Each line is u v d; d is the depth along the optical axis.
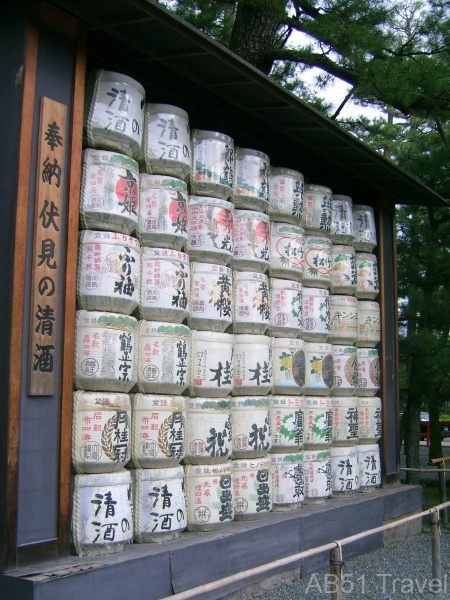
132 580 4.30
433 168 9.87
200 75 5.57
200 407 5.44
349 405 7.34
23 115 4.21
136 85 5.11
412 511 7.82
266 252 6.29
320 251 7.12
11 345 4.03
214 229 5.74
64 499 4.29
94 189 4.80
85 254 4.73
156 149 5.36
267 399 6.11
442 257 9.65
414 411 10.16
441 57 8.96
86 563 4.19
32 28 4.32
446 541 7.52
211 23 10.23
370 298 8.02
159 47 5.12
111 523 4.50
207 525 5.27
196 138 5.84
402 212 10.59
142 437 4.96
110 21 4.71
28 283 4.18
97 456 4.52
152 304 5.14
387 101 8.37
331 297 7.47
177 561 4.66
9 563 3.93
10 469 3.96
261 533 5.46
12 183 4.17
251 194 6.21
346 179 8.09
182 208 5.41
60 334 4.36
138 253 5.04
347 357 7.41
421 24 8.82
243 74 5.47
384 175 7.77
